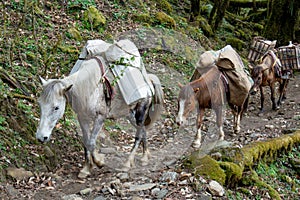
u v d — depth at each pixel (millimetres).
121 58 5996
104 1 11766
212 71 7441
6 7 9109
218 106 7461
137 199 5348
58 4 10578
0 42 7996
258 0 18250
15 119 6242
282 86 11008
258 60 10547
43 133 5219
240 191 6309
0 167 5496
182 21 13852
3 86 6613
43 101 5301
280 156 7840
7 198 5152
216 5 15250
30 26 9109
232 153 6812
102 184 5750
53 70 8148
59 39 8586
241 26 17406
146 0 13148
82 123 5832
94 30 10508
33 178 5660
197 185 5766
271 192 6457
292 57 10484
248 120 9727
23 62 7906
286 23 15266
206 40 13523
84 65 5852
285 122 9508
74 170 6109
